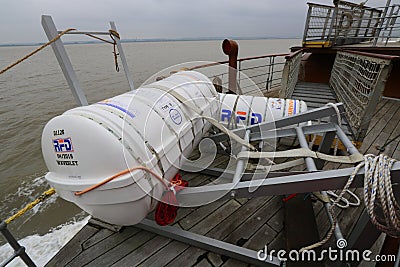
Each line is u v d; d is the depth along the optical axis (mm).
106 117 1161
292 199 1910
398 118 3857
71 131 1126
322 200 1750
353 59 3752
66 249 1745
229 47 3145
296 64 4918
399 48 4637
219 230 1868
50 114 11891
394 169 1008
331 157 1407
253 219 1962
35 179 6043
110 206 1204
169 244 1768
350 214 1962
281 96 3846
